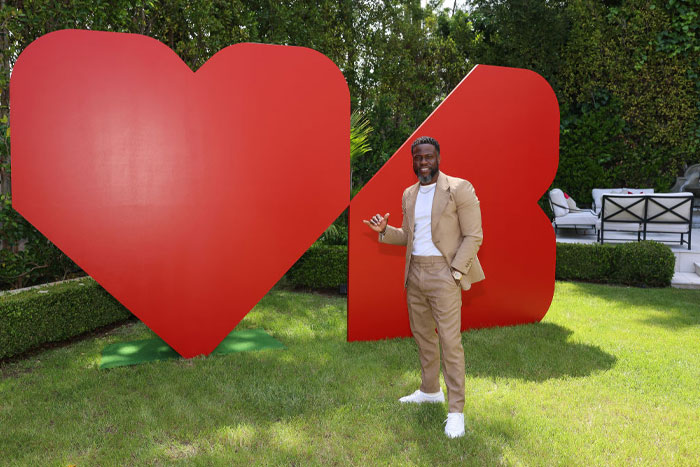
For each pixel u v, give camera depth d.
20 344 3.87
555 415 2.92
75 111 3.62
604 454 2.47
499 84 4.72
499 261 4.83
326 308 5.64
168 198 3.89
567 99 11.81
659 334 4.52
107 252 3.77
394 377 3.55
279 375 3.57
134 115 3.77
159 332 3.93
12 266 4.96
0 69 5.12
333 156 4.34
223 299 4.10
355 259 4.41
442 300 2.76
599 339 4.39
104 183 3.73
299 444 2.60
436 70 12.15
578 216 9.15
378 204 4.45
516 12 10.89
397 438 2.67
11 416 2.92
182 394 3.25
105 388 3.35
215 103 3.96
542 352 4.03
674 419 2.86
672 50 11.09
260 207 4.16
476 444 2.58
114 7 5.93
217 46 7.62
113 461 2.42
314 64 4.22
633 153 11.39
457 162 4.62
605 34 11.45
